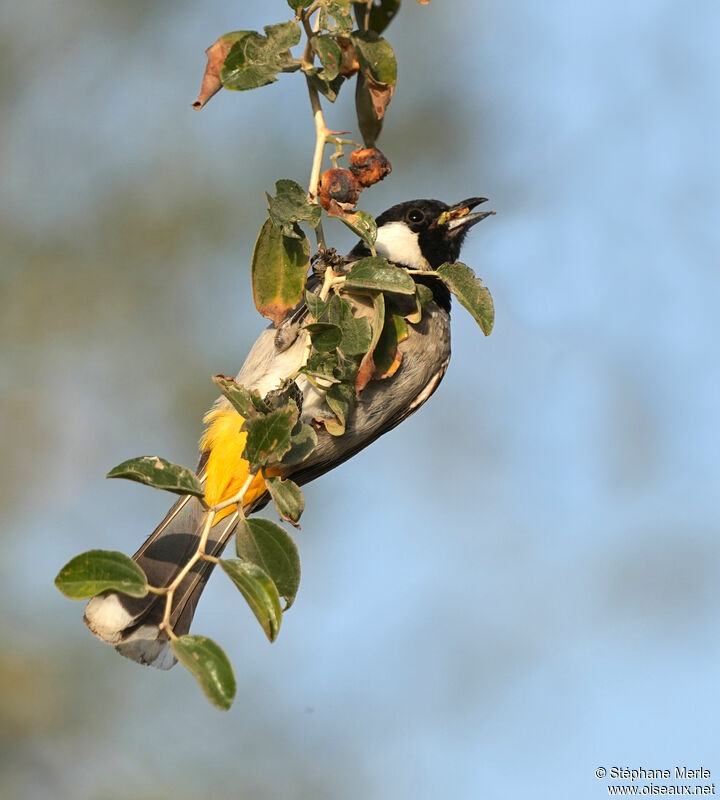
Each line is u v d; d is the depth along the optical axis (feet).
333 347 18.39
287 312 19.53
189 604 24.13
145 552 24.30
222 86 18.98
